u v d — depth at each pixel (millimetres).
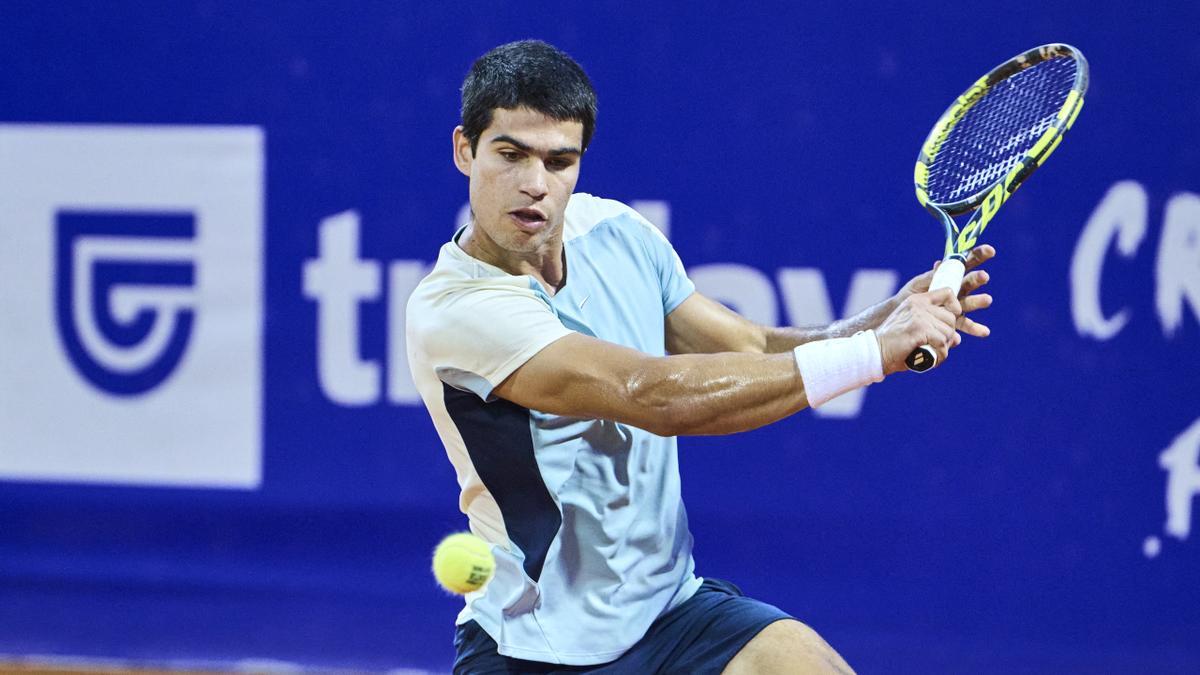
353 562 18797
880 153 17781
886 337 9031
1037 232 17594
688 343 11258
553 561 10031
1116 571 17625
